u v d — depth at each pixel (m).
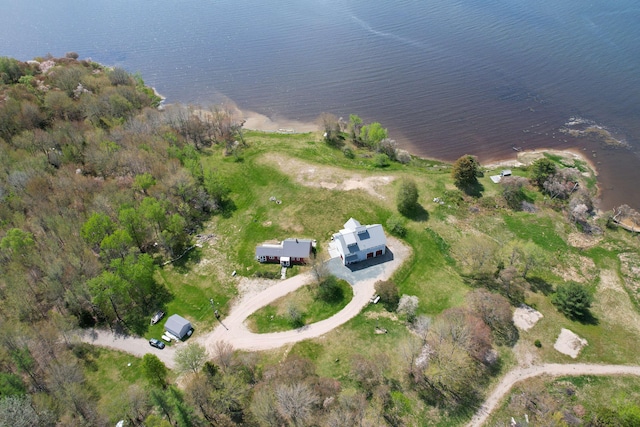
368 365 81.81
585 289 94.88
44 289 97.75
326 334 92.25
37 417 71.00
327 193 131.25
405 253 111.44
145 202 111.81
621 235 118.44
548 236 116.69
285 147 156.62
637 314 96.00
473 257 104.38
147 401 78.00
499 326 91.19
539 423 73.94
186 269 109.44
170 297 102.44
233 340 91.94
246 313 97.94
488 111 181.38
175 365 86.12
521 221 121.44
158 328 95.19
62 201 112.56
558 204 126.94
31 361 80.88
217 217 126.00
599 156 155.12
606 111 178.88
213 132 168.38
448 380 80.88
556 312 95.06
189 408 70.69
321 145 158.00
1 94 153.25
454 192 130.12
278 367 81.75
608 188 140.75
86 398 78.56
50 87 168.00
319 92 199.25
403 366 84.31
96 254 108.00
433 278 104.81
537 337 88.88
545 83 198.62
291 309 94.88
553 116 177.12
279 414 71.75
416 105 186.88
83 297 95.00
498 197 129.12
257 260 110.88
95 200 111.94
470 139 165.88
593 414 74.69
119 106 156.62
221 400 74.38
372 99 192.12
